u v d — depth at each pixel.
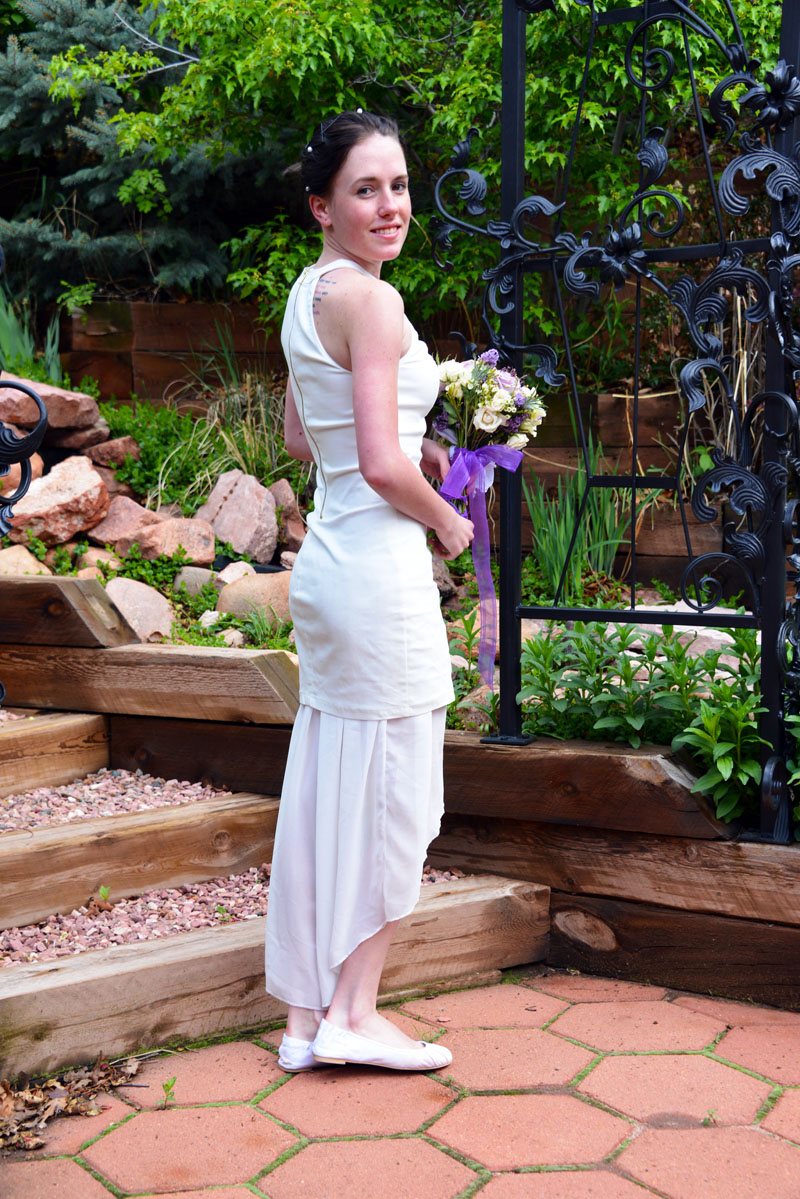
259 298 6.59
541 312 6.05
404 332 2.11
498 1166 1.90
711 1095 2.13
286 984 2.27
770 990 2.58
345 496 2.16
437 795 2.26
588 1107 2.10
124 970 2.30
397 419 2.05
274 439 6.13
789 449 2.63
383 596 2.11
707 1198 1.80
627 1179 1.86
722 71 5.54
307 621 2.20
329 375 2.12
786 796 2.64
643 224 2.77
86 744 3.50
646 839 2.73
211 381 7.00
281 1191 1.83
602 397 5.81
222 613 4.86
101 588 3.65
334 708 2.18
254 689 3.24
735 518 5.35
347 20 5.58
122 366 6.95
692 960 2.68
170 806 3.08
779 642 2.58
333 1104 2.12
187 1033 2.39
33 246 7.27
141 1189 1.84
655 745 2.87
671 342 6.02
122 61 6.44
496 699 3.15
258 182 7.12
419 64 6.18
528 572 5.46
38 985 2.21
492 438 2.42
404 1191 1.83
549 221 6.36
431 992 2.67
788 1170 1.88
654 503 5.47
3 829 2.94
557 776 2.82
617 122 5.93
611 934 2.80
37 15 6.95
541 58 5.75
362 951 2.23
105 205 7.50
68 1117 2.09
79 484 5.16
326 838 2.20
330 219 2.15
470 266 6.10
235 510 5.53
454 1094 2.16
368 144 2.07
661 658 3.62
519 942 2.83
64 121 7.26
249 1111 2.10
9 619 3.66
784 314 2.58
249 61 5.47
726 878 2.61
